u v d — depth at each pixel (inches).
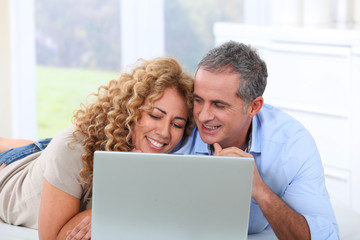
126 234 73.8
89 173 87.6
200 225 73.1
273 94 161.5
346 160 145.3
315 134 152.4
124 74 91.2
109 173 71.6
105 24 195.3
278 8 186.4
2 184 105.1
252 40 164.9
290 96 157.0
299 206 87.4
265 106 98.0
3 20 167.3
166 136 87.8
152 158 71.0
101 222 73.5
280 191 92.7
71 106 193.5
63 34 189.8
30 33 178.5
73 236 82.4
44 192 87.1
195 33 206.7
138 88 86.4
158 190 72.0
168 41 204.2
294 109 156.5
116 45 197.8
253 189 83.3
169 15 202.8
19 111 179.6
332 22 182.5
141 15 198.1
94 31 194.2
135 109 86.9
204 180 71.6
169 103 86.8
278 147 91.8
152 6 199.0
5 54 169.5
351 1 178.5
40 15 185.2
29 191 97.3
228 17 208.7
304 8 179.9
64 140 87.9
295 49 153.5
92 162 87.5
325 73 147.6
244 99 84.0
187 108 89.1
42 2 184.7
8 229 98.6
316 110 150.5
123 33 197.8
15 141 125.1
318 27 157.2
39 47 186.4
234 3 208.4
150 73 86.8
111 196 72.5
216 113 84.1
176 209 72.6
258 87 85.0
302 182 89.0
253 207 92.9
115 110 88.1
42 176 95.0
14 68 175.8
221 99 82.7
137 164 71.2
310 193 87.8
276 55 158.7
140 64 93.7
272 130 92.7
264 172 92.4
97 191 72.3
